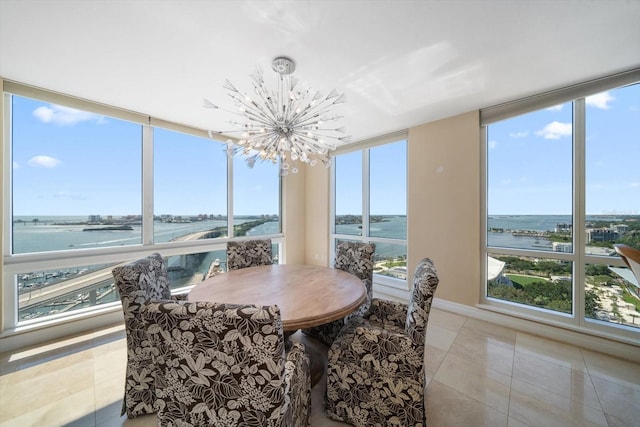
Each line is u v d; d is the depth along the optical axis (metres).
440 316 2.75
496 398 1.55
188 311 0.81
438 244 2.96
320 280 1.94
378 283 3.63
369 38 1.59
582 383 1.68
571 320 2.23
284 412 0.89
